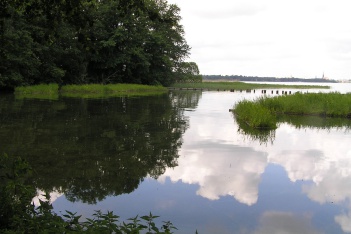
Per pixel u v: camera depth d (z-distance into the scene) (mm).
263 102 23031
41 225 3854
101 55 52938
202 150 10734
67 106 23484
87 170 8148
